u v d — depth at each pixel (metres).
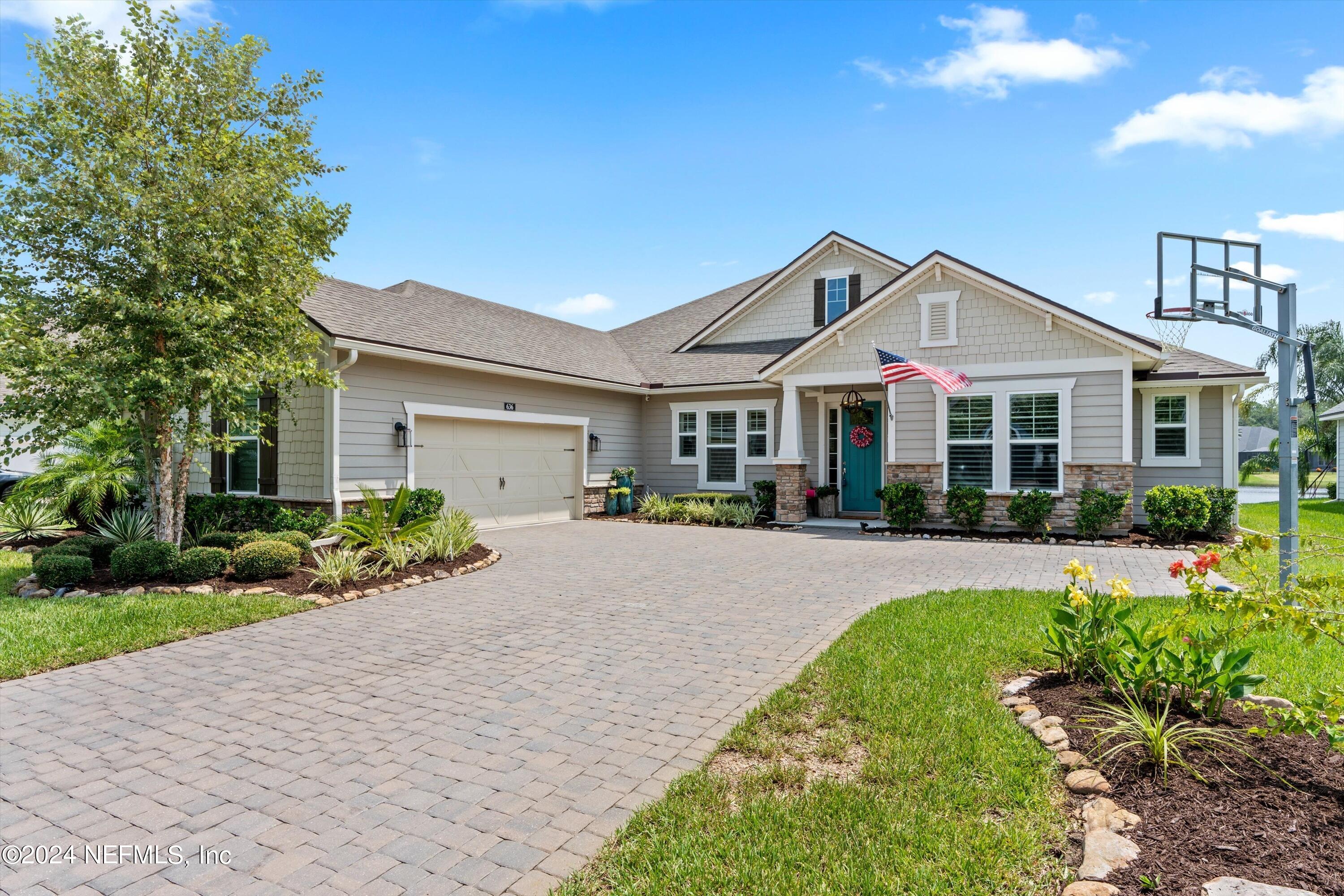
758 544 12.56
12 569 9.61
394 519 9.83
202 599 7.66
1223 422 13.91
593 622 7.04
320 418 11.91
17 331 7.64
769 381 16.06
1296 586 3.99
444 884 2.87
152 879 2.92
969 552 11.35
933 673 5.12
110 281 8.51
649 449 19.22
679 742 4.23
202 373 8.19
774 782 3.65
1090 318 12.51
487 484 14.84
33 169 7.93
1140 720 3.68
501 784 3.72
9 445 8.39
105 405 8.15
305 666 5.73
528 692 5.10
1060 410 12.97
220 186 8.49
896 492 13.83
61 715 4.73
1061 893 2.68
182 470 9.21
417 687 5.22
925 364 14.09
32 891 2.83
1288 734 3.58
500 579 9.30
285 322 9.40
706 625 6.89
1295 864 2.71
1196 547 11.62
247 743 4.27
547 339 18.23
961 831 3.09
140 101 8.73
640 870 2.92
